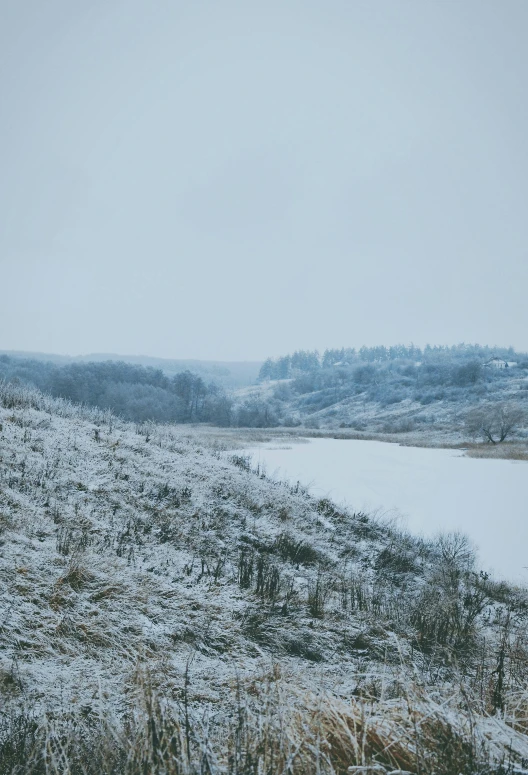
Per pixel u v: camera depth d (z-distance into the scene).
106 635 5.22
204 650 5.37
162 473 12.48
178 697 4.16
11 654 4.62
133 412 73.00
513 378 110.81
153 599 6.29
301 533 11.08
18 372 93.31
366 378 142.38
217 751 3.15
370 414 105.50
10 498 8.48
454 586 9.23
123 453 13.21
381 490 19.73
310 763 2.73
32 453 11.33
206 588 7.07
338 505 14.50
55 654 4.79
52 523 8.16
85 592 6.03
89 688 4.27
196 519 10.31
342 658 5.70
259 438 44.62
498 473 25.69
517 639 6.36
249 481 13.86
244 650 5.47
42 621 5.22
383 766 2.75
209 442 24.31
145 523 9.45
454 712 3.20
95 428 15.12
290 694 3.85
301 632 6.13
